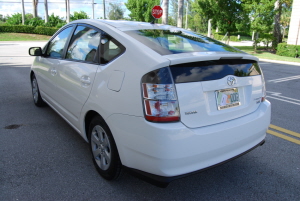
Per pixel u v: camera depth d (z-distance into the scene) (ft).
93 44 10.05
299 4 64.64
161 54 7.70
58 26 125.18
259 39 74.08
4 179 9.30
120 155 8.22
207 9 70.90
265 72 39.50
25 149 11.64
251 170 10.62
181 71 7.41
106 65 8.85
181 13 60.13
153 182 7.59
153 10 32.40
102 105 8.58
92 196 8.61
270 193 9.14
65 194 8.64
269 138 13.85
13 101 18.88
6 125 14.30
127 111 7.70
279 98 22.89
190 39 9.84
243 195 8.99
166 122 7.18
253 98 9.28
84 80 9.75
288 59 59.41
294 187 9.52
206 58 7.75
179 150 7.20
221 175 10.24
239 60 8.86
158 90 7.17
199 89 7.61
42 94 15.47
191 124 7.50
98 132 9.37
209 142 7.66
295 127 15.52
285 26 152.25
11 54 52.65
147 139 7.28
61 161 10.73
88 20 11.41
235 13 68.85
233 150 8.44
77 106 10.32
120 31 9.32
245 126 8.58
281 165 11.05
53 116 15.92
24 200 8.25
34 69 16.34
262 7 63.72
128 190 9.02
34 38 114.73
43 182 9.24
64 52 12.19
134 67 7.77
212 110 7.98
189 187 9.39
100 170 9.55
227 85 8.23
